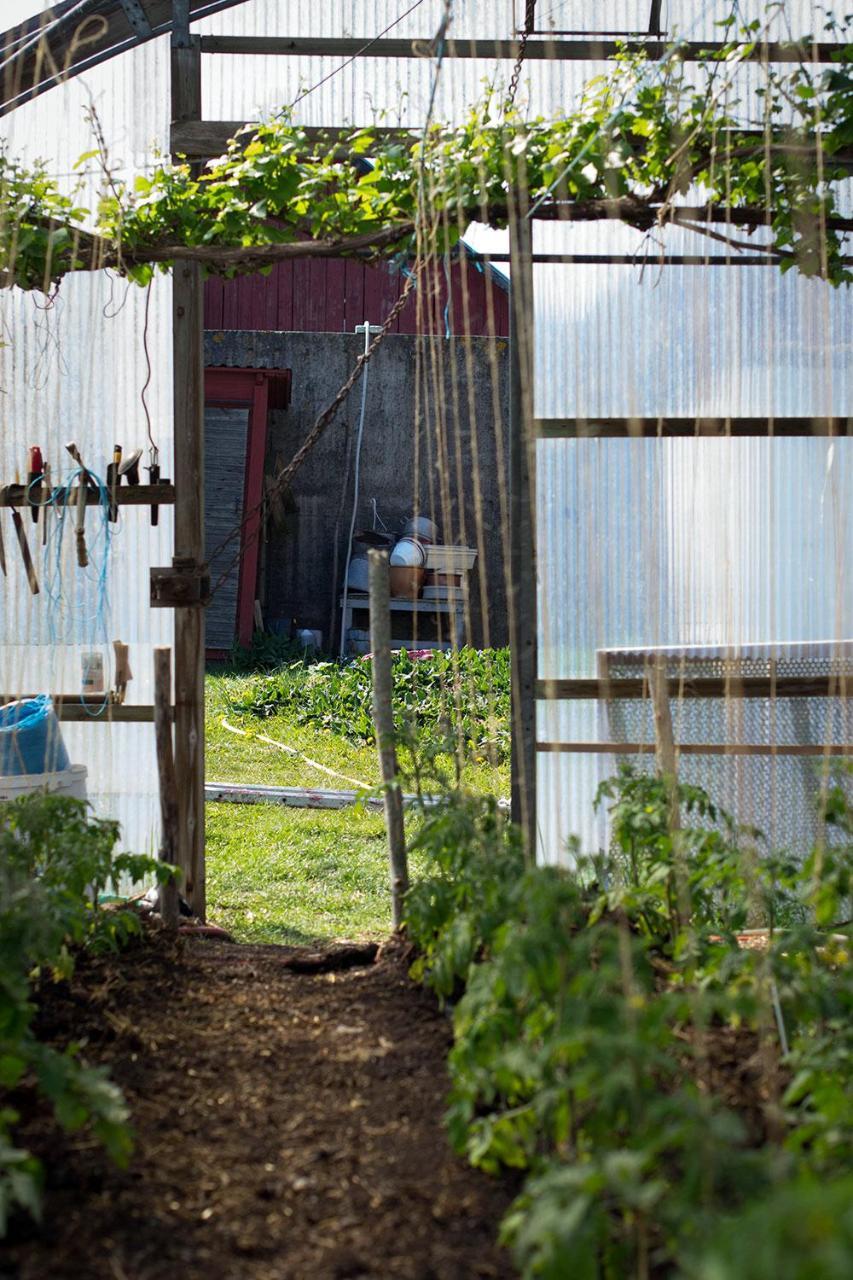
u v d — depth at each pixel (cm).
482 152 401
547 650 321
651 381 466
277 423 1365
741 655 464
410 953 390
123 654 497
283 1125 289
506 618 1276
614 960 264
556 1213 179
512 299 442
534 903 248
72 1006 355
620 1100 199
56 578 507
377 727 416
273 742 891
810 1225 137
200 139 469
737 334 461
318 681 1018
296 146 436
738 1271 136
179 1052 331
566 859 457
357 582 1286
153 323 495
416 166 421
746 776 469
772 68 443
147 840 513
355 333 1348
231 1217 248
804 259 434
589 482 400
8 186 438
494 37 466
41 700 487
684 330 463
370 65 470
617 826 359
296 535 1363
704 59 431
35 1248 230
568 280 462
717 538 460
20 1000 268
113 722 507
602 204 427
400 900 413
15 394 496
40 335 498
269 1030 348
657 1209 209
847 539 465
